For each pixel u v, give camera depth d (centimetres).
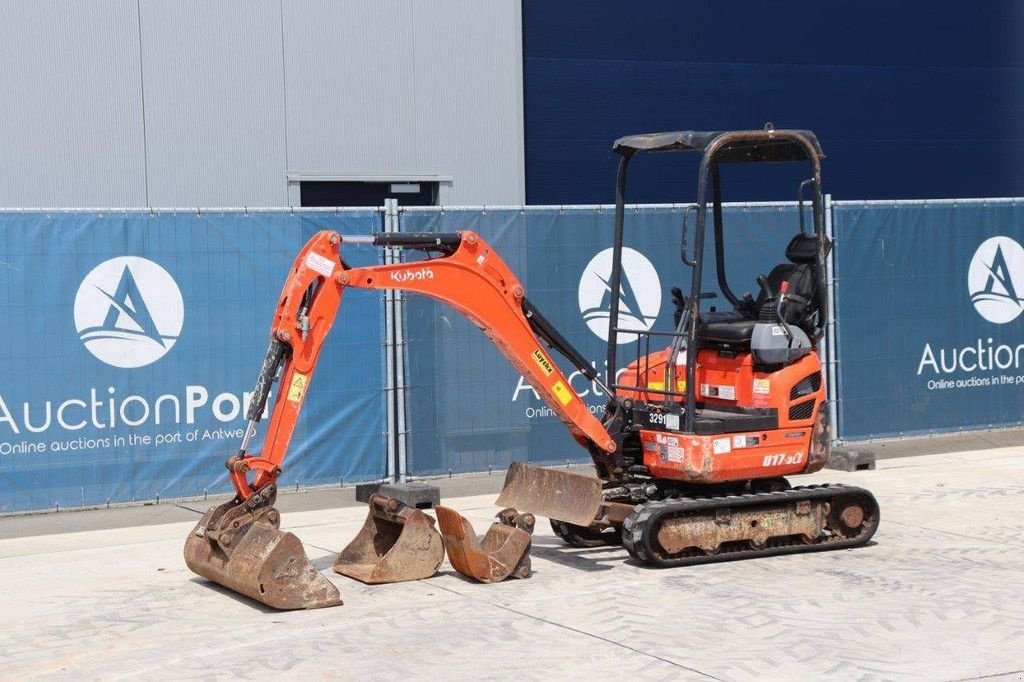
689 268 1329
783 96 1930
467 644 724
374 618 782
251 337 1177
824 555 932
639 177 1841
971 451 1418
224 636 750
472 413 1247
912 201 1402
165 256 1149
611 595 827
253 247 1175
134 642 743
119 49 1520
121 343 1138
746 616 770
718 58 1880
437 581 875
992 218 1446
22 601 844
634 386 988
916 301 1409
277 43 1588
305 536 1038
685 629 746
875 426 1391
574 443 1290
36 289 1113
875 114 1998
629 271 1305
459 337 1239
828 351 1363
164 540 1029
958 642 713
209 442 1166
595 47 1800
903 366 1405
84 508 1134
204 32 1556
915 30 2020
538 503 948
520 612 790
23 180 1487
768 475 937
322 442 1195
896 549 946
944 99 2048
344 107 1620
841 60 1969
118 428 1139
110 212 1132
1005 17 2086
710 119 1880
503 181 1706
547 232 1272
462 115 1680
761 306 970
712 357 979
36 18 1485
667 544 895
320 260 855
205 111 1559
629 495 948
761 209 1348
